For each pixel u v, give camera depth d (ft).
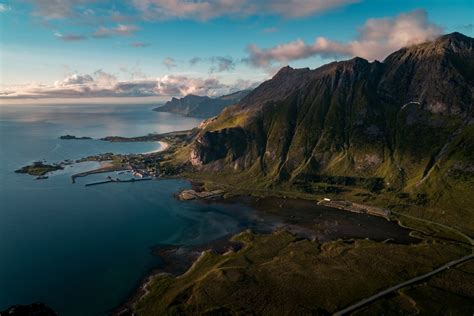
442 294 573.74
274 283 603.67
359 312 531.09
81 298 573.74
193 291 582.76
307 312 528.63
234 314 524.52
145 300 565.12
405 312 531.50
